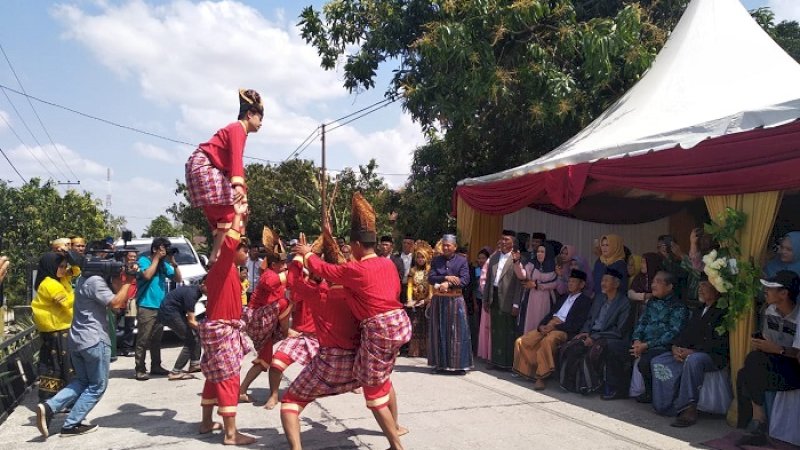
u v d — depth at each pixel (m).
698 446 4.97
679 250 6.79
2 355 6.77
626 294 6.93
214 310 5.05
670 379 5.75
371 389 4.48
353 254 4.64
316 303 4.68
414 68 13.70
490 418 5.79
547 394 6.79
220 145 4.99
